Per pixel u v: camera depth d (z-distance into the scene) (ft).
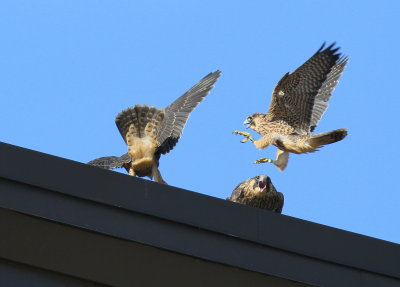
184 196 36.37
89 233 35.17
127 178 35.76
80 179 34.99
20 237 35.12
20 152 34.32
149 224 35.60
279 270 36.99
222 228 36.47
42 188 34.32
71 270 36.24
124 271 36.63
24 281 35.45
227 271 36.88
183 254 35.86
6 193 33.76
